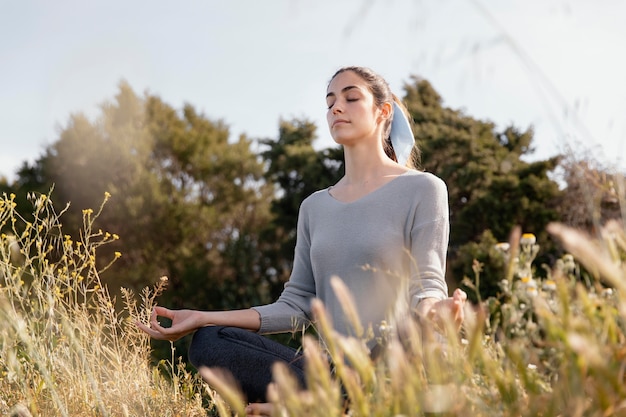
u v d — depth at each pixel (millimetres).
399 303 1652
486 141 13125
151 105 19391
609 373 921
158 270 16000
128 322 2525
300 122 16312
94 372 2270
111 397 2184
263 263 15203
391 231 2291
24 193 15477
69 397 2145
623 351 997
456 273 10266
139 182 16781
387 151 2752
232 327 2207
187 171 18875
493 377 1105
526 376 1074
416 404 1082
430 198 2312
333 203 2475
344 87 2508
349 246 2301
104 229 16500
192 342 2172
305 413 1108
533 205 11164
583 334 988
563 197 10836
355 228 2332
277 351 2096
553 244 10555
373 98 2529
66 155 16922
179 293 14695
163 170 18703
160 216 16625
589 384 1037
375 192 2391
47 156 17328
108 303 2535
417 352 1208
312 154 15289
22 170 17734
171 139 18531
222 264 16469
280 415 1126
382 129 2656
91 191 16719
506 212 11438
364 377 1113
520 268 2076
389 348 1352
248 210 18797
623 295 942
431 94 14859
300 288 2523
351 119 2475
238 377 2033
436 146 12664
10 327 1964
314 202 2553
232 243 15219
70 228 16000
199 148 18797
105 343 2562
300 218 2617
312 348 1088
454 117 13719
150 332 2195
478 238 11906
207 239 17875
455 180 12484
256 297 14523
